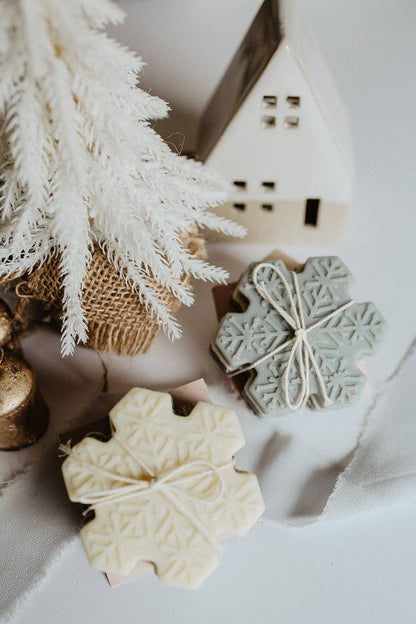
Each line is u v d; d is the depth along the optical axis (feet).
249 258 1.24
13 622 1.01
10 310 1.07
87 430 1.01
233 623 1.03
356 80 1.35
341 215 1.16
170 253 0.97
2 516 1.05
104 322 1.04
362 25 1.39
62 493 1.06
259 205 1.15
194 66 1.32
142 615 1.03
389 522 1.08
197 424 0.97
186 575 0.91
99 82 0.81
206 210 1.16
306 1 1.40
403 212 1.26
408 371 1.15
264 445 1.11
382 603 1.04
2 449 1.09
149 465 0.95
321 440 1.12
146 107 0.92
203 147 1.10
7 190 0.88
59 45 0.78
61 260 0.97
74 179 0.85
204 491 0.94
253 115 1.00
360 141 1.30
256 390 1.04
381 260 1.23
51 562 1.03
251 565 1.05
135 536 0.93
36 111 0.79
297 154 1.06
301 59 0.96
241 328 1.07
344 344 1.07
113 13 0.78
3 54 0.76
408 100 1.33
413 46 1.37
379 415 1.12
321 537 1.07
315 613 1.03
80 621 1.02
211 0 1.41
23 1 0.72
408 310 1.20
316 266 1.11
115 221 0.93
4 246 0.95
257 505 0.94
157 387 1.15
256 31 1.02
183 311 1.20
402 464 1.08
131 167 0.90
